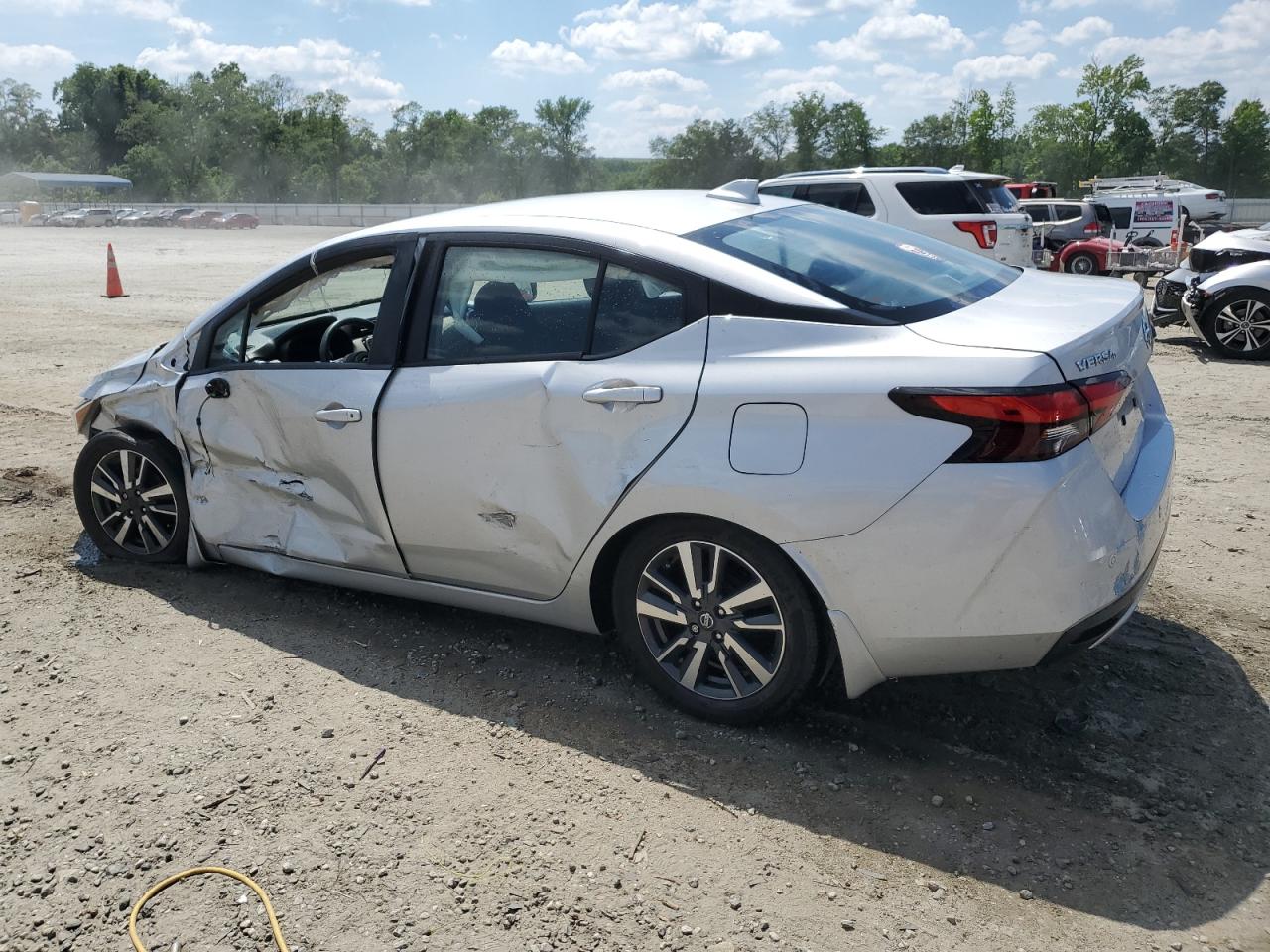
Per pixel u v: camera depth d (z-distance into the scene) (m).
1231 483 5.69
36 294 16.89
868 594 2.89
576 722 3.37
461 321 3.56
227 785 3.04
